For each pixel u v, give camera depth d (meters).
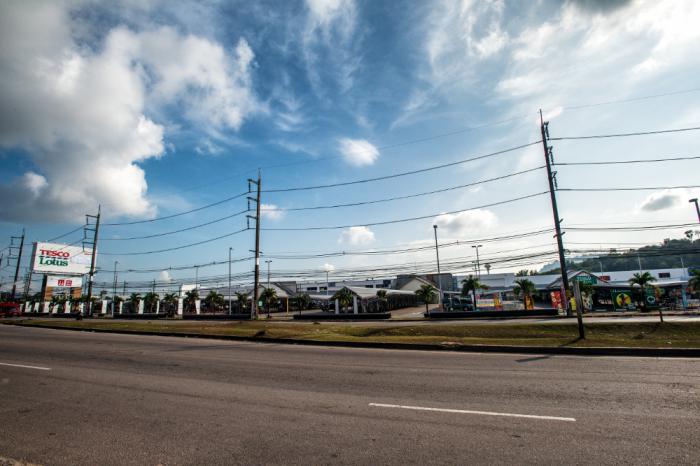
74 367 11.61
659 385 8.59
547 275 87.94
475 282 55.31
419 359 12.73
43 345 17.12
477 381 9.23
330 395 8.10
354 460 4.88
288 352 14.77
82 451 5.32
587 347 13.86
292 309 83.06
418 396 7.92
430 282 105.44
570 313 37.19
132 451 5.29
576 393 7.97
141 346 16.83
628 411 6.70
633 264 121.56
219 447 5.38
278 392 8.41
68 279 79.00
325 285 115.00
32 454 5.23
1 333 23.59
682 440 5.34
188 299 75.31
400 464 4.74
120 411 7.11
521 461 4.76
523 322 30.59
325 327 28.77
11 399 8.02
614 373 10.01
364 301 62.12
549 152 20.23
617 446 5.17
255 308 35.66
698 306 45.94
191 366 11.69
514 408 6.98
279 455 5.08
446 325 29.64
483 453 5.02
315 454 5.09
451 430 5.90
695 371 10.14
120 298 83.88
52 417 6.81
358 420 6.44
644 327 24.12
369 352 14.64
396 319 44.81
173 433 5.95
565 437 5.52
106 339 19.94
